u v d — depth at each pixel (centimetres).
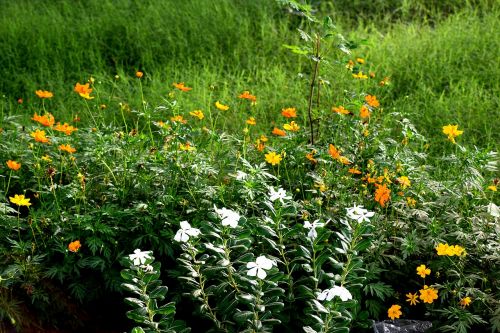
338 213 229
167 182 236
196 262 187
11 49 438
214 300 207
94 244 213
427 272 201
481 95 356
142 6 482
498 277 206
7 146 258
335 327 176
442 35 421
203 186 229
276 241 215
